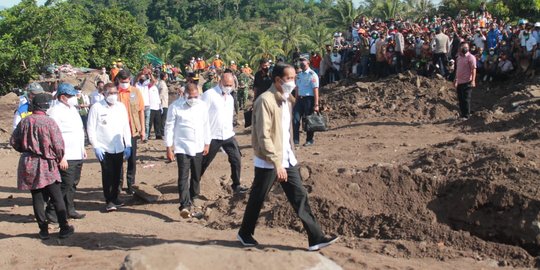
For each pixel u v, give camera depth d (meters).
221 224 7.64
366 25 24.53
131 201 9.09
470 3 35.81
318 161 10.92
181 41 76.25
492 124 13.10
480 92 17.48
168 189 9.40
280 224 7.28
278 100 5.86
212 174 10.43
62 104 7.95
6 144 18.12
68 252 6.71
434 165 8.75
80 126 8.13
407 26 22.53
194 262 4.76
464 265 5.94
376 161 10.41
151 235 7.27
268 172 6.08
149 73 16.39
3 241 7.09
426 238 6.56
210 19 129.50
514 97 14.76
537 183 7.04
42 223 7.15
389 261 6.00
